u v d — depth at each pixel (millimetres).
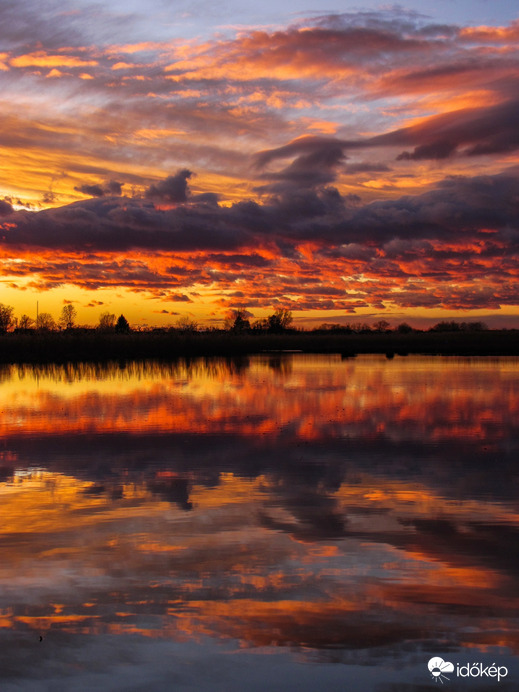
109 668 4965
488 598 6090
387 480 10453
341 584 6414
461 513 8680
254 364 41406
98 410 18750
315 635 5430
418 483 10258
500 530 7980
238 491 9812
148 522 8344
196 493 9711
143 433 14867
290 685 4758
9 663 5023
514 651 5191
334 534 7875
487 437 14227
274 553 7234
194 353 57219
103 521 8391
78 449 13008
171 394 23047
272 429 15383
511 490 9836
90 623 5625
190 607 5926
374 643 5312
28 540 7668
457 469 11188
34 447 13242
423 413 18000
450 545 7469
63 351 52562
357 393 23188
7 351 51188
